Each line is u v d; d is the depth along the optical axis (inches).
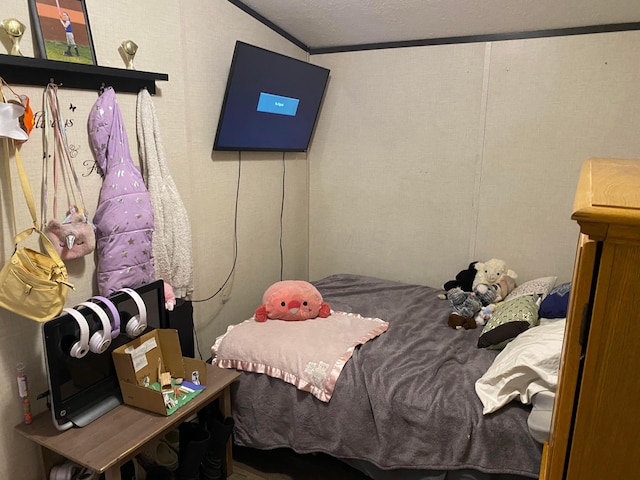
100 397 64.7
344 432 72.4
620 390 31.7
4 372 59.7
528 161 104.5
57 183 63.1
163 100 79.0
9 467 61.6
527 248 108.1
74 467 64.2
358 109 120.3
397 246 123.0
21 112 53.9
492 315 92.0
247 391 78.7
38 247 61.5
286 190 121.0
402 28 105.4
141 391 64.0
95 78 66.2
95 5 65.8
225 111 91.9
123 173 67.8
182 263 79.5
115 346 66.7
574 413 33.7
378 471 73.0
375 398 70.4
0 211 57.2
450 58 107.6
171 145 81.8
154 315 71.9
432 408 67.1
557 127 100.7
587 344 31.8
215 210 96.7
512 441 63.3
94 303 61.8
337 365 74.4
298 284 93.6
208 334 98.7
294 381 74.9
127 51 69.2
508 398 64.8
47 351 56.9
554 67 98.7
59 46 60.4
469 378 73.0
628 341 30.7
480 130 107.7
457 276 110.7
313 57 122.9
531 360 62.7
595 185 33.5
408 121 115.1
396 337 86.9
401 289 113.5
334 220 130.0
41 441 58.2
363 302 104.7
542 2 89.0
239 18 95.7
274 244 118.6
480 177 109.8
